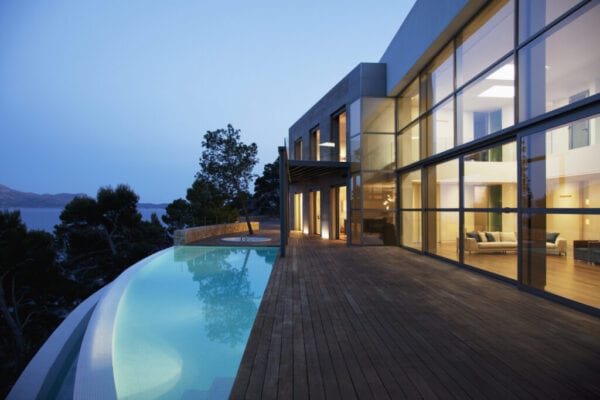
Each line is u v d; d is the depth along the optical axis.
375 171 10.26
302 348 2.86
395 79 9.54
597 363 2.56
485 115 5.83
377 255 8.55
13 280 11.97
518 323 3.48
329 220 13.02
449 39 7.03
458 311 3.91
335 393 2.14
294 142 17.70
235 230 17.84
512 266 5.42
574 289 4.03
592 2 3.79
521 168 4.87
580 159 3.97
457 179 6.91
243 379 2.32
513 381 2.29
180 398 2.78
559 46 4.21
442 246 7.62
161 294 6.05
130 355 3.63
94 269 17.83
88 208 18.05
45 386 2.75
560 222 4.24
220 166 16.12
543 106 4.47
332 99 12.42
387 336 3.13
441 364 2.55
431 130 8.02
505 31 5.30
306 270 6.54
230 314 5.03
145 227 19.97
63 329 3.76
